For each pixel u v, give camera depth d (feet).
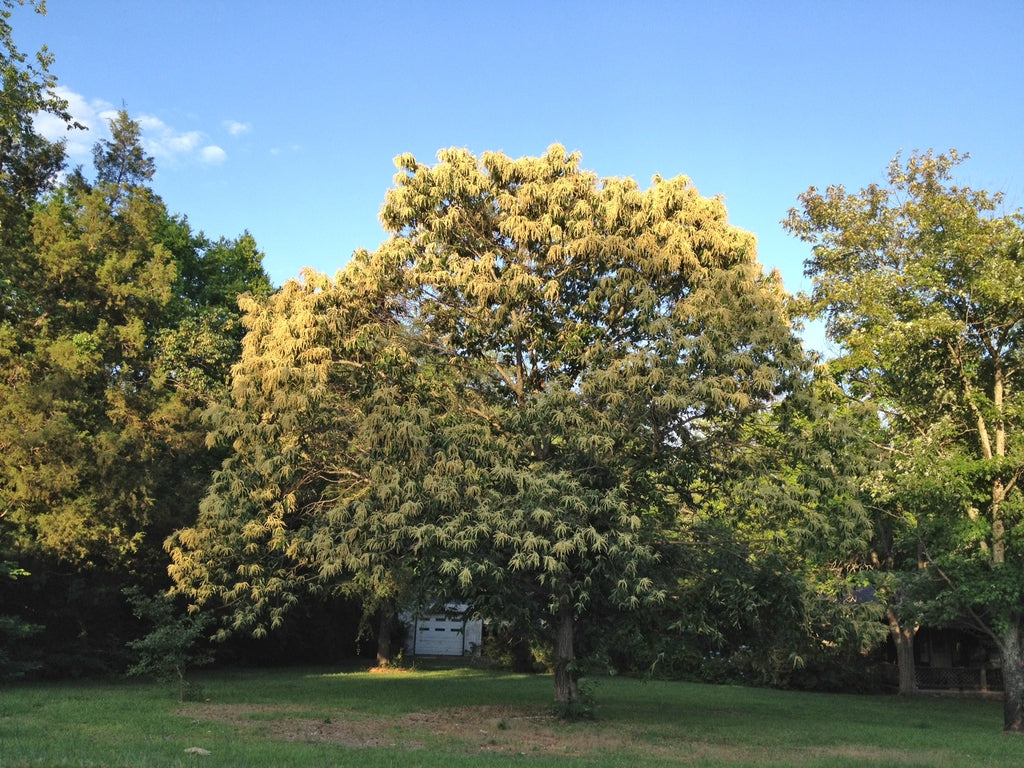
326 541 46.21
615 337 48.73
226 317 95.55
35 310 75.56
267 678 84.02
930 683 95.71
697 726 50.37
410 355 49.44
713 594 46.01
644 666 86.58
